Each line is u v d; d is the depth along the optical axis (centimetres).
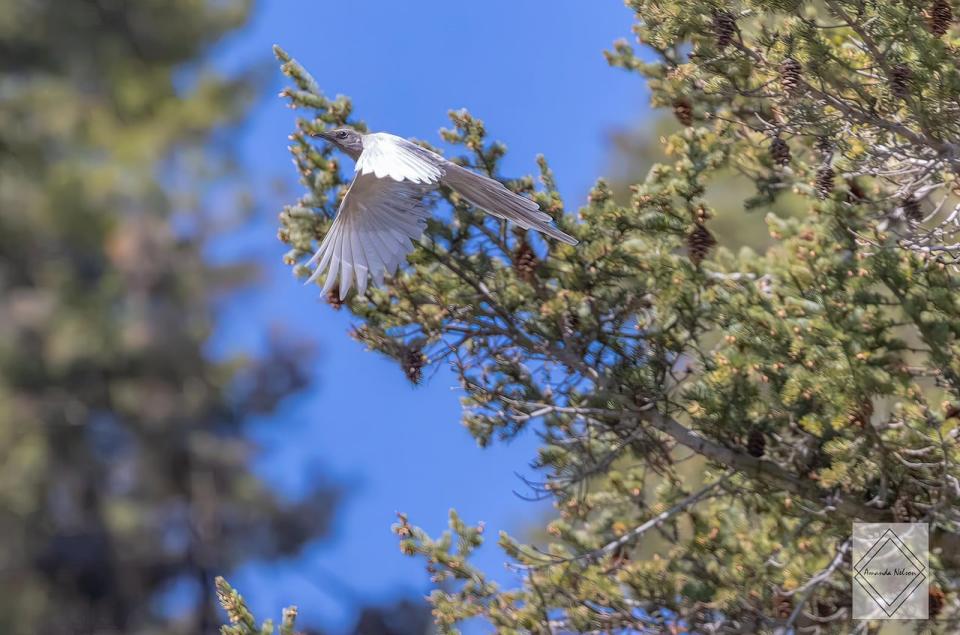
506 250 1364
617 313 1366
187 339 3925
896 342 1262
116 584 3744
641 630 1291
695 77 1373
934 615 1225
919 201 1343
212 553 3778
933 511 1233
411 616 2614
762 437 1320
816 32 1247
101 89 4447
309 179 1409
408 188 894
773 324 1241
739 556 1284
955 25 1381
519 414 1394
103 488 3850
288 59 1414
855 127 1299
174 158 4206
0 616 3647
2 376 3834
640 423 1361
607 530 1409
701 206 1341
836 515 1286
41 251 3984
